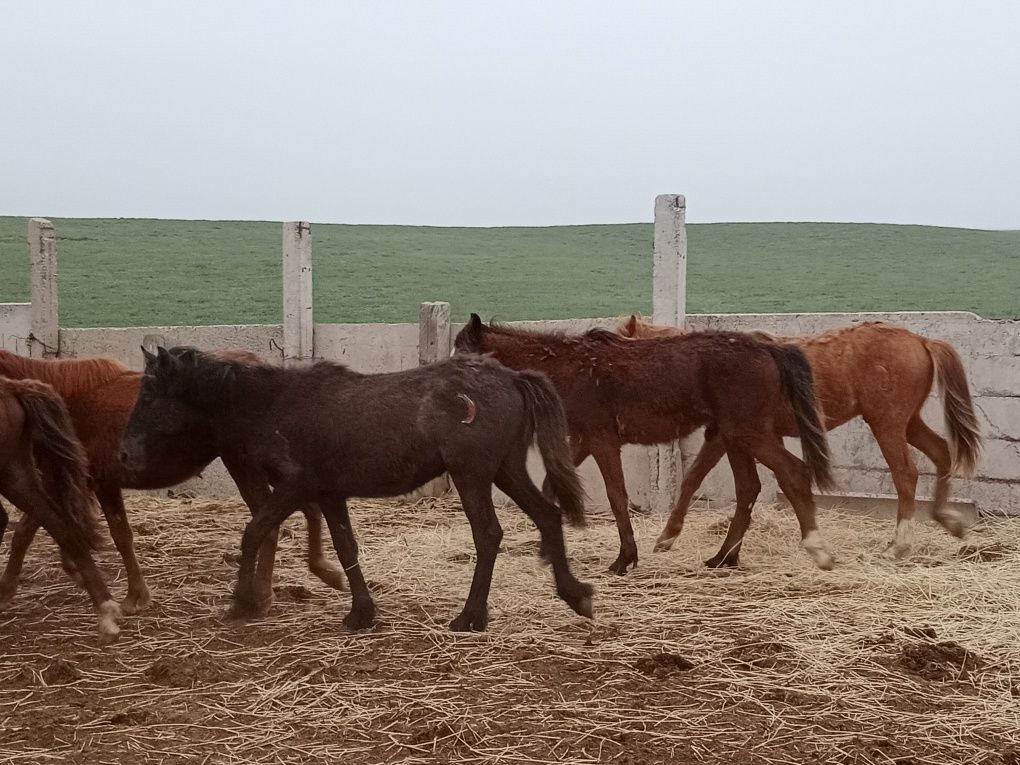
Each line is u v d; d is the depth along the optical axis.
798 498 7.09
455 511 9.68
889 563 7.34
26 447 5.69
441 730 4.35
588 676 5.03
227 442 6.02
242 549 5.91
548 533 5.89
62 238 36.44
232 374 5.90
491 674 5.05
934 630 5.69
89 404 6.40
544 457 5.85
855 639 5.57
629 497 9.92
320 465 5.80
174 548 8.09
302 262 10.69
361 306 26.78
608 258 36.94
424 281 31.22
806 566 7.32
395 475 5.78
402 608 6.30
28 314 11.23
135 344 11.14
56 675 5.08
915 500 8.29
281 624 5.93
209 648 5.54
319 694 4.80
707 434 7.86
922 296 28.23
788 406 7.29
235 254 34.97
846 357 7.67
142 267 31.73
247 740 4.33
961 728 4.42
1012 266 33.88
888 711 4.61
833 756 4.16
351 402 5.77
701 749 4.23
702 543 8.21
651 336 8.30
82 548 5.75
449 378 5.77
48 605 6.52
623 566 7.24
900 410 7.67
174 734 4.39
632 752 4.20
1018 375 8.83
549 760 4.12
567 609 6.19
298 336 10.76
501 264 35.12
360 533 8.65
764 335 7.64
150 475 6.23
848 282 31.19
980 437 7.84
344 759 4.15
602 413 7.25
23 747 4.28
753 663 5.22
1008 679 5.00
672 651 5.36
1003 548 7.68
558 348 7.38
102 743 4.32
